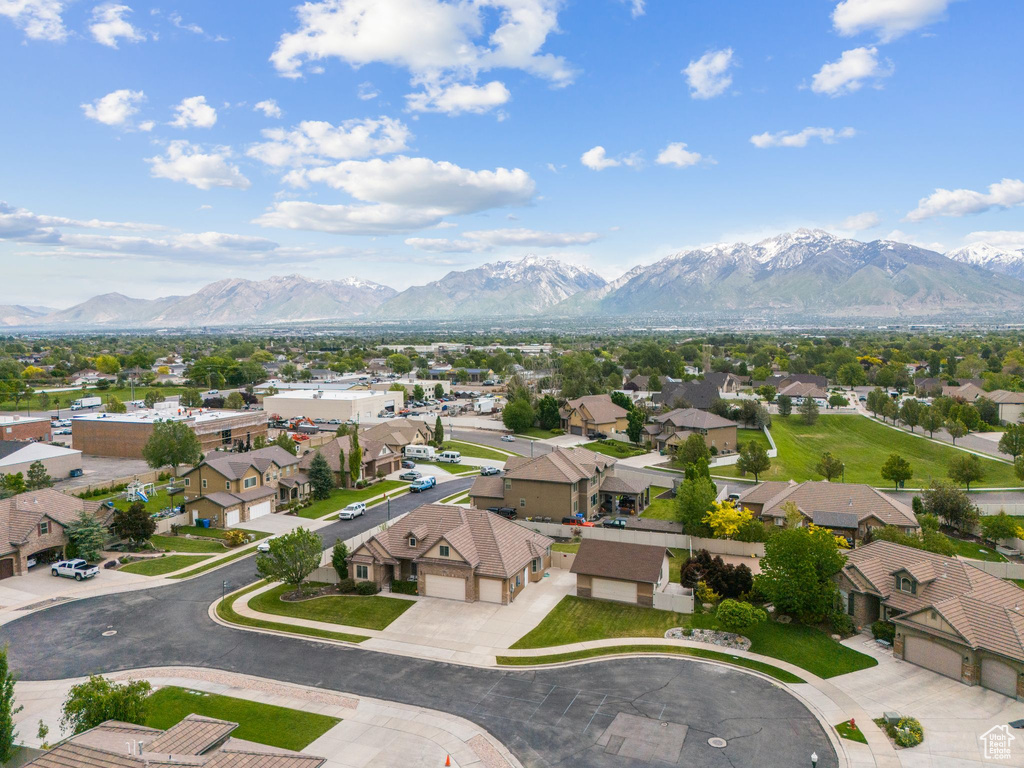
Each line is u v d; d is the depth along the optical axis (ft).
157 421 338.34
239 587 194.18
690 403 456.04
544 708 127.95
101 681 108.17
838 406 531.09
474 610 176.14
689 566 187.83
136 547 227.61
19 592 189.37
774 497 246.47
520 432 456.45
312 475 295.07
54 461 322.14
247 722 122.83
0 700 103.40
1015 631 132.16
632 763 110.42
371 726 121.80
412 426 395.34
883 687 134.92
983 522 231.50
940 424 411.34
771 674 140.46
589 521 256.11
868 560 167.63
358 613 174.40
